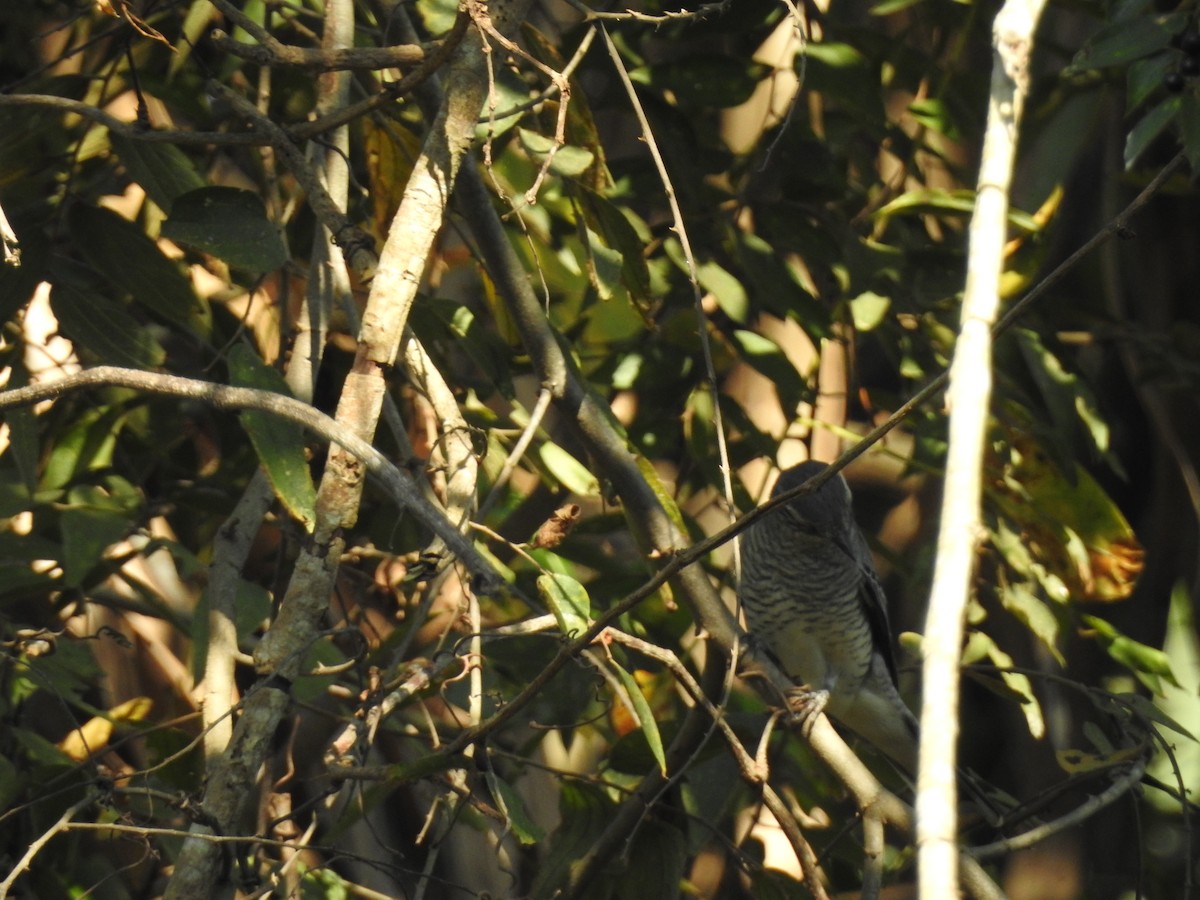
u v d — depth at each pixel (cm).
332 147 705
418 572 670
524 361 999
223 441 1009
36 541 833
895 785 1052
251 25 622
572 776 803
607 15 684
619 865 822
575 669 950
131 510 890
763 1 974
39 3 1036
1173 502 1241
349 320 789
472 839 1016
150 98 943
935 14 1054
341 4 746
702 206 978
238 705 596
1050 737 1191
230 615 746
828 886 869
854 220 1023
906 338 998
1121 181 1173
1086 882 1185
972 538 350
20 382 827
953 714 321
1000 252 406
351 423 614
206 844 600
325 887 800
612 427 800
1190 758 1223
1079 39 1147
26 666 738
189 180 800
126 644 747
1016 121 431
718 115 1164
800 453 1205
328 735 961
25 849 797
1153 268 1191
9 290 782
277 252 668
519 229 964
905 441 1296
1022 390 1041
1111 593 995
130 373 582
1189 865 756
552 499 1092
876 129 965
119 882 834
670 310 1077
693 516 1034
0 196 871
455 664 823
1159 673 991
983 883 719
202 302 860
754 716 809
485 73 643
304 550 624
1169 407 1174
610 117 1217
